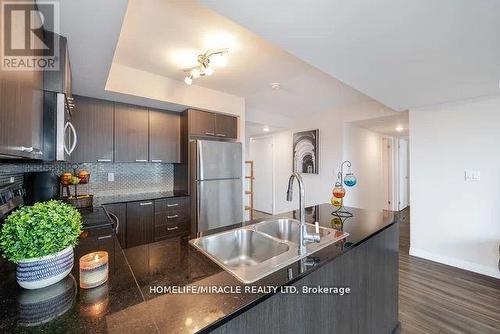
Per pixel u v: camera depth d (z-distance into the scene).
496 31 1.36
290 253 1.13
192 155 3.08
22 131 0.96
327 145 4.29
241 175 3.44
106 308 0.67
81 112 2.54
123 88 2.44
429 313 2.00
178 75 2.69
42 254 0.74
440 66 1.83
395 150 5.95
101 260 0.81
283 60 2.30
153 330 0.59
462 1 1.12
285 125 4.73
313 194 4.52
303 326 0.97
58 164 2.66
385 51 1.61
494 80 2.12
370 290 1.47
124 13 1.19
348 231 1.50
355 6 1.16
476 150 2.70
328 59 1.72
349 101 3.73
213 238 1.35
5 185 1.56
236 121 3.52
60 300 0.70
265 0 1.12
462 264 2.80
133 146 2.88
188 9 1.56
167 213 2.92
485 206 2.65
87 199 2.36
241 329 0.74
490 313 1.99
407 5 1.15
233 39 1.93
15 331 0.57
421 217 3.13
